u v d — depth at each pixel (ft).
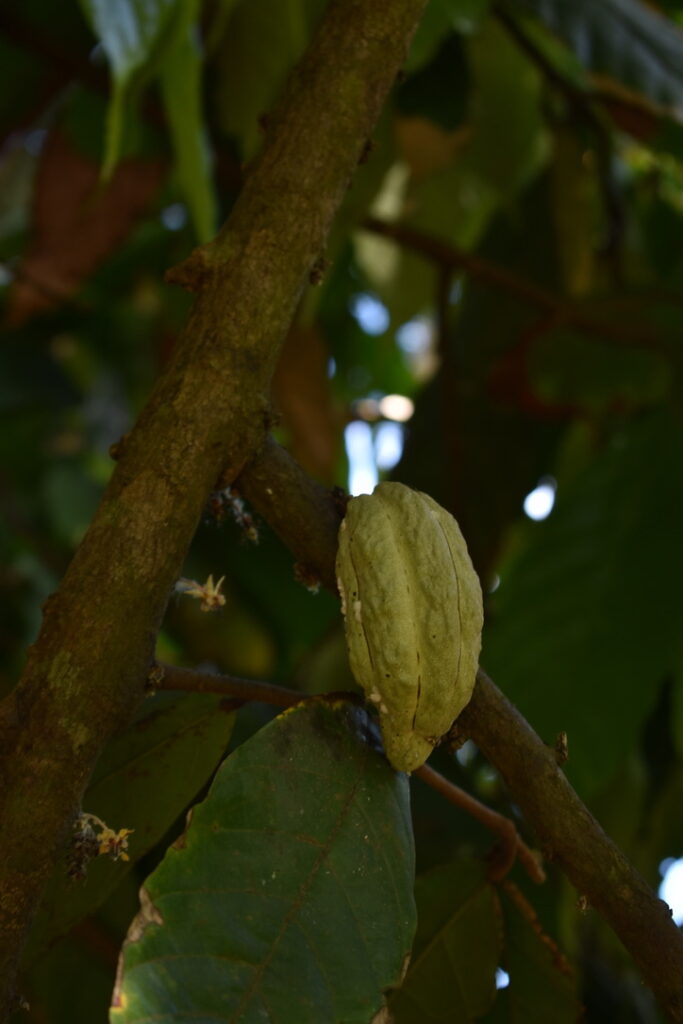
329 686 6.53
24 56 6.85
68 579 3.61
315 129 3.86
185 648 7.74
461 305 7.80
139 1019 3.44
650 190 8.18
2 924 3.49
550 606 5.63
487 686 3.69
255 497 3.75
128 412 10.13
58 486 9.07
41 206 7.23
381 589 3.63
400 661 3.60
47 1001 5.50
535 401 7.41
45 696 3.55
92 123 7.05
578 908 3.68
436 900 4.14
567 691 5.47
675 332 6.79
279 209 3.81
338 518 3.76
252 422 3.71
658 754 6.50
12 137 7.18
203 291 3.78
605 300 6.89
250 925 3.55
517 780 3.67
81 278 7.41
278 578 7.54
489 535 7.28
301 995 3.51
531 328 7.25
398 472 7.33
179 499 3.65
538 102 7.32
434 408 7.41
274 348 3.77
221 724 4.09
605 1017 6.46
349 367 9.62
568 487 6.03
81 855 3.58
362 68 3.90
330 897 3.60
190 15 4.54
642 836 6.73
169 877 3.55
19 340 8.23
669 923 3.62
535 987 4.15
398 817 3.71
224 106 6.06
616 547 5.74
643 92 5.47
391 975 3.57
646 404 7.34
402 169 8.55
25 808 3.51
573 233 7.69
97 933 5.30
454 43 6.68
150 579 3.61
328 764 3.70
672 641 5.53
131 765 4.08
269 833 3.61
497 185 7.51
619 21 5.63
